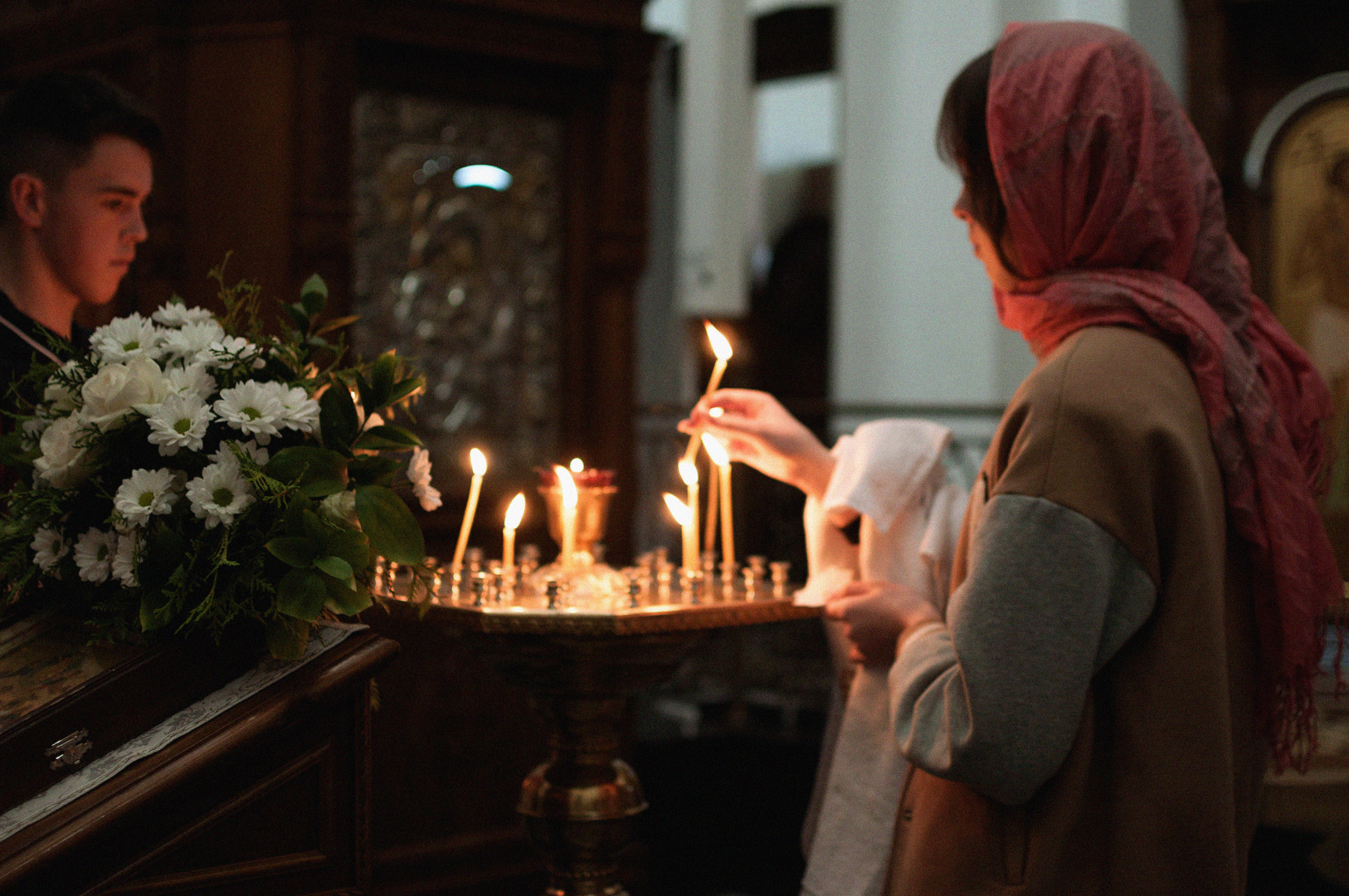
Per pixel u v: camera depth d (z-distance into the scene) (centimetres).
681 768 446
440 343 339
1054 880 112
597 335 361
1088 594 109
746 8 787
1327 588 119
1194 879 109
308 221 302
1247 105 600
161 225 301
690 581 160
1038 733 110
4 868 98
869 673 160
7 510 142
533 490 354
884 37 671
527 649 152
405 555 122
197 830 112
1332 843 296
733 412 180
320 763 121
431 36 322
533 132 355
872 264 679
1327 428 130
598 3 347
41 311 179
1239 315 124
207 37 305
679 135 873
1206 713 110
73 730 109
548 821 164
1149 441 112
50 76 180
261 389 124
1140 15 589
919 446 165
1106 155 120
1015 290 132
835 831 158
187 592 116
